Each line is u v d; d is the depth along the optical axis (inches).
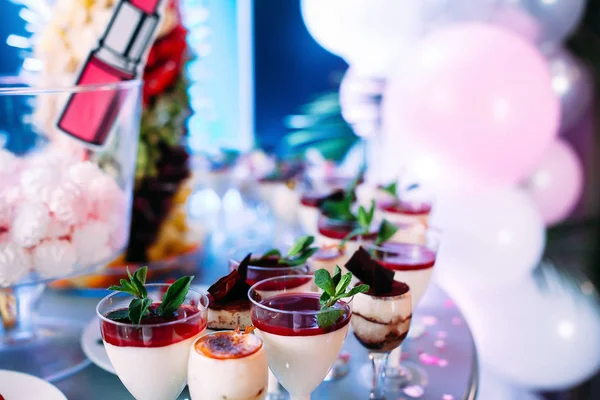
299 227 42.6
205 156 49.9
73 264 26.4
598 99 73.0
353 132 68.3
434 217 57.7
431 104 53.3
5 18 42.0
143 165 32.6
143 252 33.9
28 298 29.4
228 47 66.1
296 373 23.3
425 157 56.1
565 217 72.6
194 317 22.6
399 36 58.3
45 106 26.2
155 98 32.4
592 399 66.1
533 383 60.7
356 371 27.9
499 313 60.7
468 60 52.0
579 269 71.8
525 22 59.6
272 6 66.7
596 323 62.5
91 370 27.3
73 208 25.9
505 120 52.2
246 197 46.4
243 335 22.8
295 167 47.6
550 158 65.8
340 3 57.1
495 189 58.4
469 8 58.9
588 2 70.5
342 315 23.4
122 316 22.8
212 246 38.6
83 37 28.9
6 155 25.4
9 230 25.2
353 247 30.6
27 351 28.3
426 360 28.6
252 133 69.9
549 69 62.7
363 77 61.4
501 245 57.7
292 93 70.0
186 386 26.7
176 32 32.5
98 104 27.0
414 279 28.5
